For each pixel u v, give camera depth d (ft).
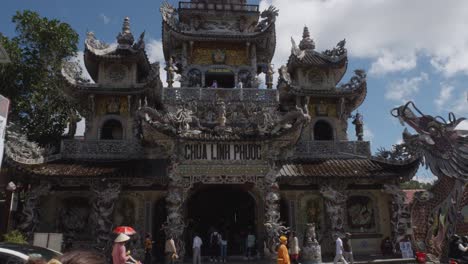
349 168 94.43
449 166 84.89
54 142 116.67
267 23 111.14
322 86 114.21
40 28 115.65
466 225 80.48
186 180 82.64
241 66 111.24
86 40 106.11
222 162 83.82
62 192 92.79
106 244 82.23
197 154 83.76
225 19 114.11
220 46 112.16
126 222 92.27
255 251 92.12
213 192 103.14
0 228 83.25
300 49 120.37
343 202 91.35
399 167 94.22
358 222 98.12
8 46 109.40
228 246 99.50
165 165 93.30
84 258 10.92
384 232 98.07
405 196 93.61
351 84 110.52
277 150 85.51
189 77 108.37
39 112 117.08
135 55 107.34
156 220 94.63
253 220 100.37
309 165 96.02
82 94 104.63
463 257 60.13
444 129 87.10
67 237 90.02
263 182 84.02
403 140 94.94
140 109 83.30
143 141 93.04
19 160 83.71
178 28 107.14
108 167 90.63
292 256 76.89
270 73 104.12
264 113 86.74
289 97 114.32
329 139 111.86
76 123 105.40
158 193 95.14
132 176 85.25
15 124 89.97
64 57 119.24
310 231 81.71
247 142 85.10
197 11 111.34
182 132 82.53
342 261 74.08
